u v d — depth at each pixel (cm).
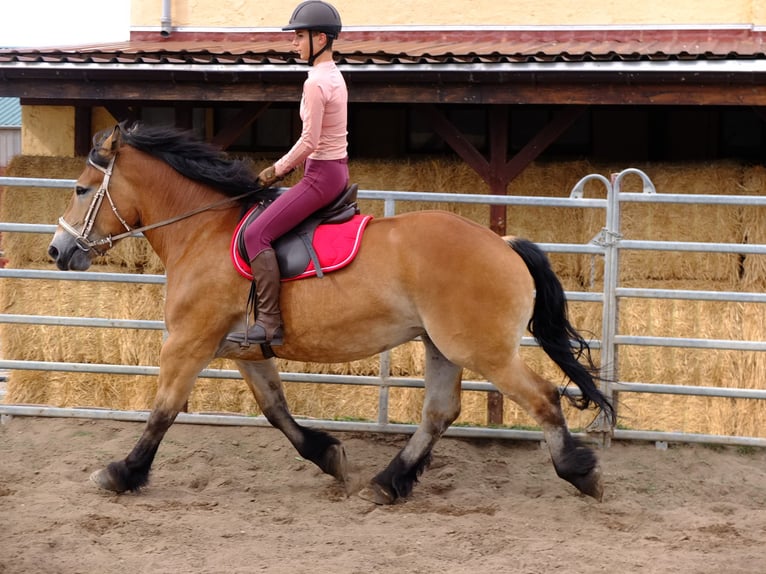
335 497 533
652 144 917
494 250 482
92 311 782
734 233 736
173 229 520
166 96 762
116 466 520
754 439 605
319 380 631
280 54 757
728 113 905
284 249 490
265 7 1004
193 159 520
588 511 506
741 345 591
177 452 609
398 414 759
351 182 794
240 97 756
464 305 475
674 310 731
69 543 438
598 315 745
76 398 784
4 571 400
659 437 612
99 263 785
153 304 777
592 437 617
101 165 520
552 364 732
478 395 755
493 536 461
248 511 503
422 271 478
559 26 956
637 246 597
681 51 771
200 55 758
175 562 419
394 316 489
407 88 731
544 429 498
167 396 512
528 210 766
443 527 475
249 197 515
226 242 505
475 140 937
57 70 751
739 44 878
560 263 758
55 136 951
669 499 540
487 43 926
